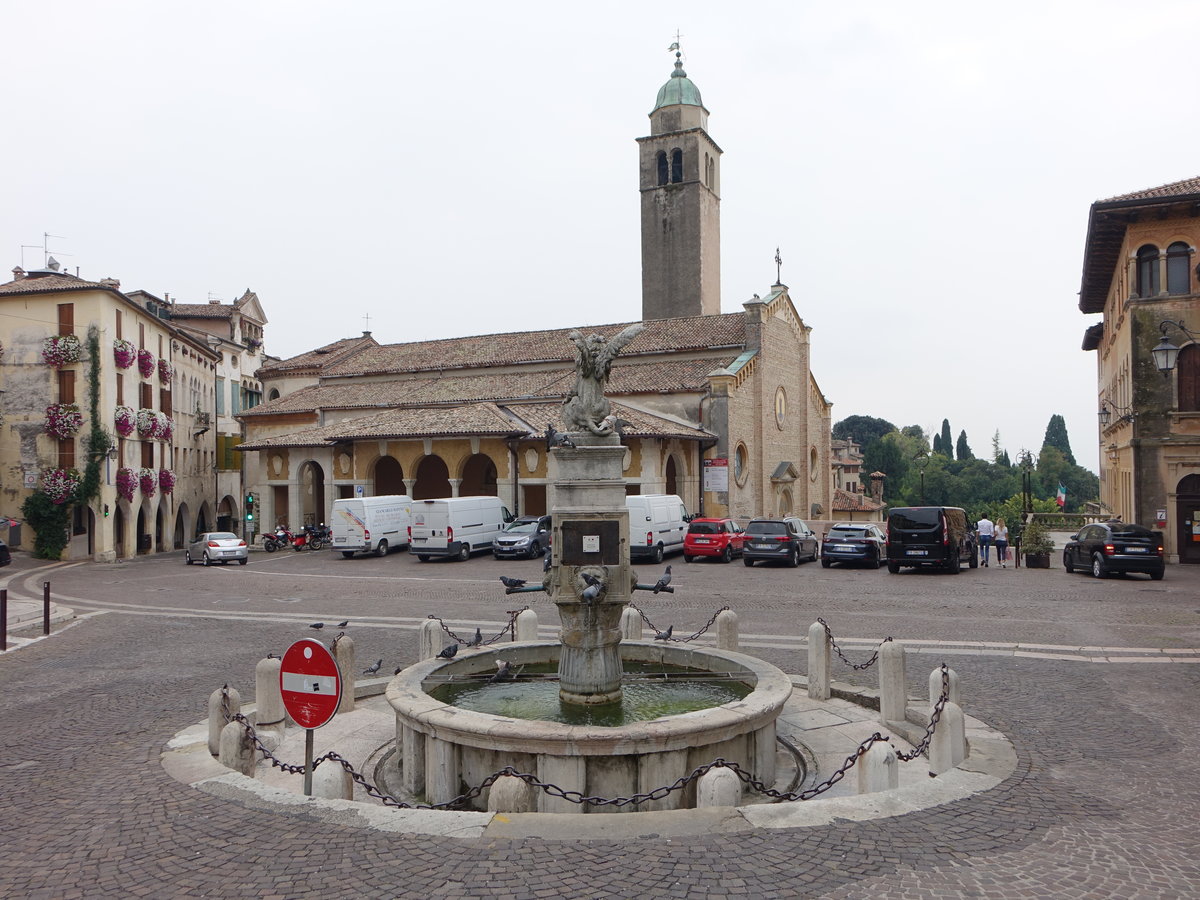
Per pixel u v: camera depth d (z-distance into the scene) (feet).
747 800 28.43
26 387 138.51
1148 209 100.22
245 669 48.21
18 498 138.00
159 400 161.99
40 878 20.07
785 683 32.30
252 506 164.55
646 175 190.70
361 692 42.50
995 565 108.06
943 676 30.96
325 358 205.05
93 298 136.87
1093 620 60.18
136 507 148.56
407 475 141.08
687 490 137.69
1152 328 101.04
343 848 21.09
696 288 186.60
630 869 19.56
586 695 33.01
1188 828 22.48
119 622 68.03
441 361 177.27
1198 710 35.81
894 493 385.70
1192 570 93.45
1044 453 407.64
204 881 19.53
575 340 33.86
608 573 33.04
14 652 55.11
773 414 159.63
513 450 134.00
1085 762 28.48
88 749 32.42
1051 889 18.71
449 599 79.30
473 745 27.25
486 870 19.63
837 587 83.20
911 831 21.84
